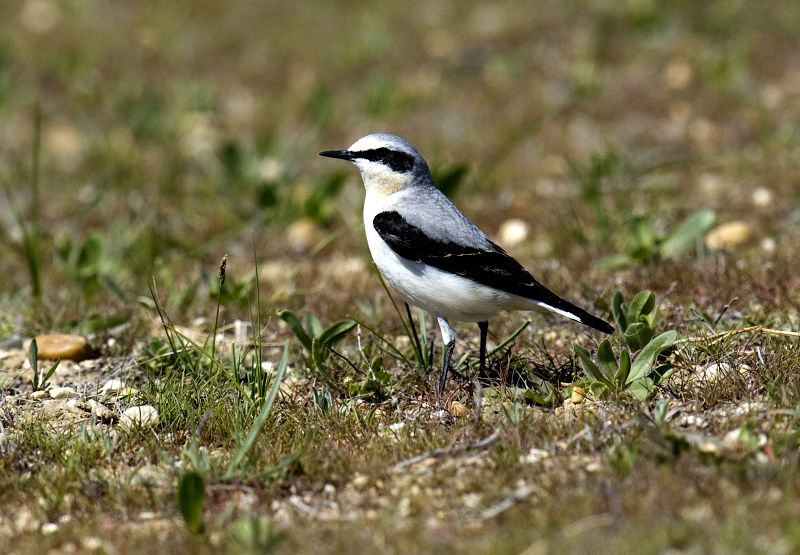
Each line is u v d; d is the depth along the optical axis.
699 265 13.02
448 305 10.31
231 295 13.13
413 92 22.89
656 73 23.09
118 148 20.59
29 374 11.25
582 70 22.58
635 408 9.21
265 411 8.67
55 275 14.88
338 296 13.40
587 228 15.67
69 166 20.06
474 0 28.42
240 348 11.11
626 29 25.69
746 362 10.18
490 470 8.45
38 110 14.37
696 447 8.20
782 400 9.13
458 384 10.43
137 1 29.62
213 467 8.63
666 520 7.26
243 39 26.98
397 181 10.90
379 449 8.89
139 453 9.18
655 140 19.92
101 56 25.66
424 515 7.88
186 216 17.64
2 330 12.70
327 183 16.98
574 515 7.48
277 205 17.27
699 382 9.84
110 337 12.43
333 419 9.53
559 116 21.31
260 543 7.32
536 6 27.47
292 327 10.95
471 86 23.56
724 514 7.31
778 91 21.58
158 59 25.86
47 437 9.39
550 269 13.93
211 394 10.01
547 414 9.52
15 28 27.77
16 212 14.09
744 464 7.97
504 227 16.06
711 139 19.69
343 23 27.62
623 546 6.93
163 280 14.03
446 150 20.02
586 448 8.69
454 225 10.42
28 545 7.75
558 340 11.66
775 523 7.09
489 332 11.85
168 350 11.41
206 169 19.80
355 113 22.28
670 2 26.44
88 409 10.20
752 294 12.20
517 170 18.88
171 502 8.33
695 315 11.38
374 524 7.70
